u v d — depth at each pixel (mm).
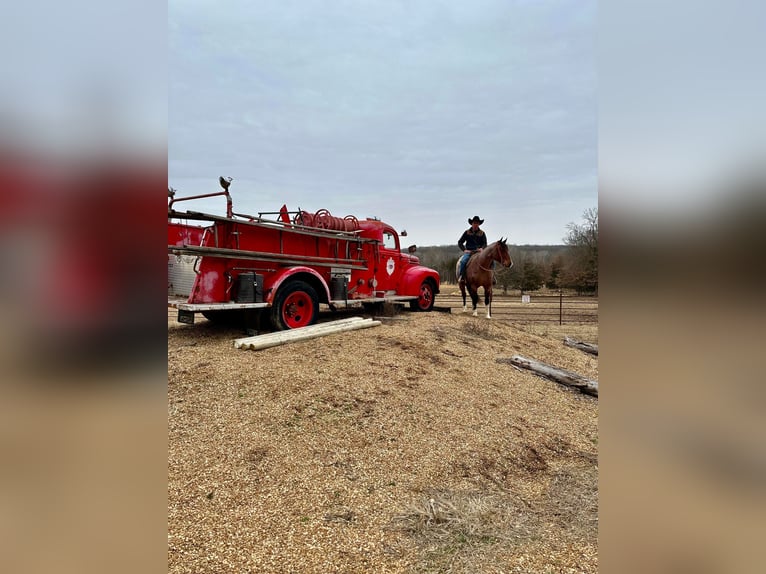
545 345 7887
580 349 8461
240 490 2562
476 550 2215
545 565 2105
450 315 8766
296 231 6371
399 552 2172
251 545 2137
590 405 4930
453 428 3703
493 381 5059
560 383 5508
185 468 2707
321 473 2828
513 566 2094
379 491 2719
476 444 3492
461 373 5105
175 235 5703
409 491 2758
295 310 6352
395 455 3160
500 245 8438
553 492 2930
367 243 7984
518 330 8539
